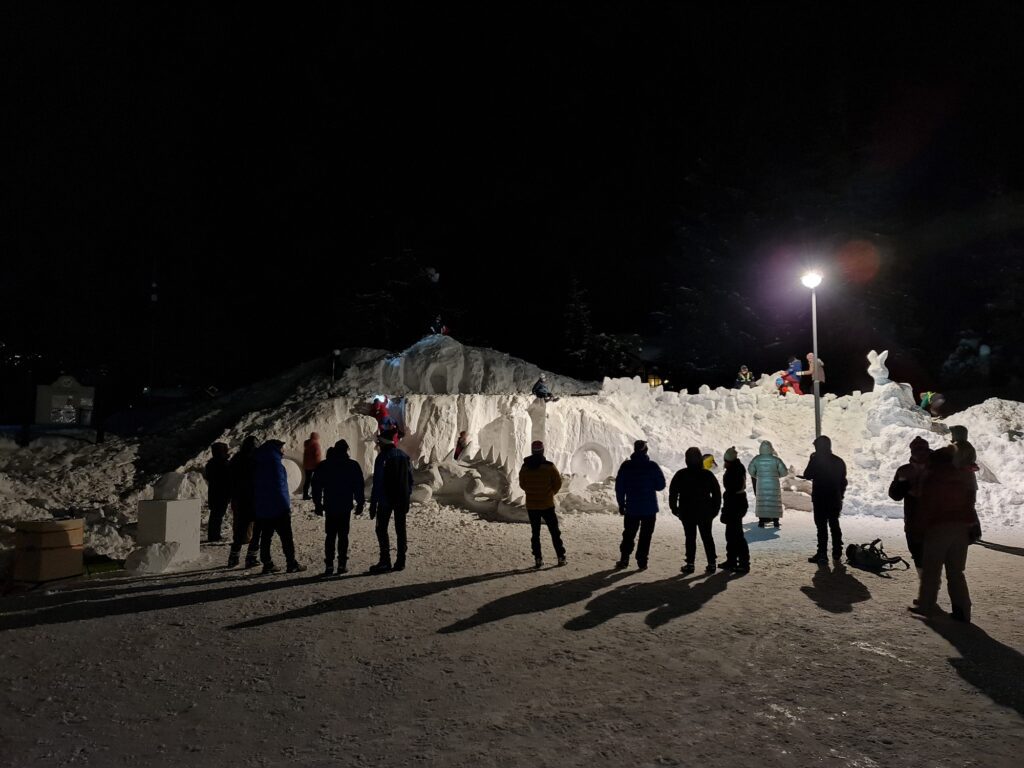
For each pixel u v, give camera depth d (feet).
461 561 30.58
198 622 21.18
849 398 67.36
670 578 27.12
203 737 13.62
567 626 20.67
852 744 13.12
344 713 14.73
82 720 14.39
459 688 16.03
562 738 13.47
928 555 21.77
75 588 25.71
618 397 67.26
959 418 64.49
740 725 13.99
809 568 29.01
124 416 80.38
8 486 48.96
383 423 58.34
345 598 23.93
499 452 56.54
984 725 13.89
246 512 29.76
